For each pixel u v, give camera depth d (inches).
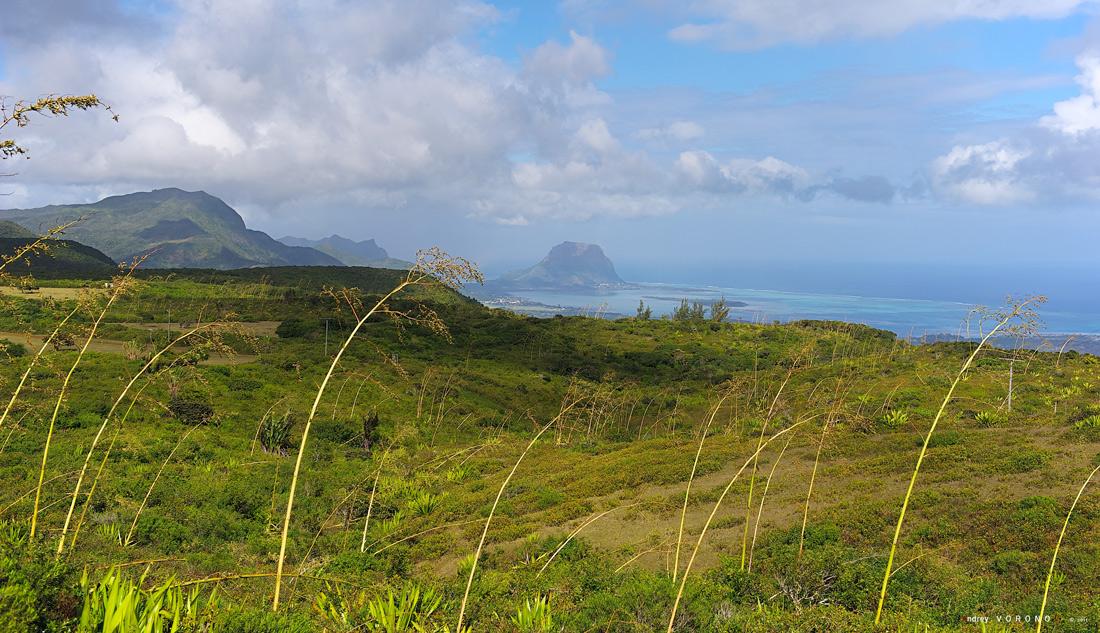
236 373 1457.9
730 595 398.9
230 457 869.2
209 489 649.0
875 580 406.0
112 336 1846.7
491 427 1460.4
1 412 271.3
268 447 968.9
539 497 771.4
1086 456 693.9
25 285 263.0
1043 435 847.1
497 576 426.6
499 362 2370.8
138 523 476.7
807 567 434.3
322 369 1636.3
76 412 909.8
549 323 3501.5
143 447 744.3
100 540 402.3
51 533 333.7
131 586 205.5
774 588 412.5
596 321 3710.6
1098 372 1339.8
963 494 606.2
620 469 897.5
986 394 1284.4
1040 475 659.4
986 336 234.1
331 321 2385.6
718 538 569.9
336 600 298.8
